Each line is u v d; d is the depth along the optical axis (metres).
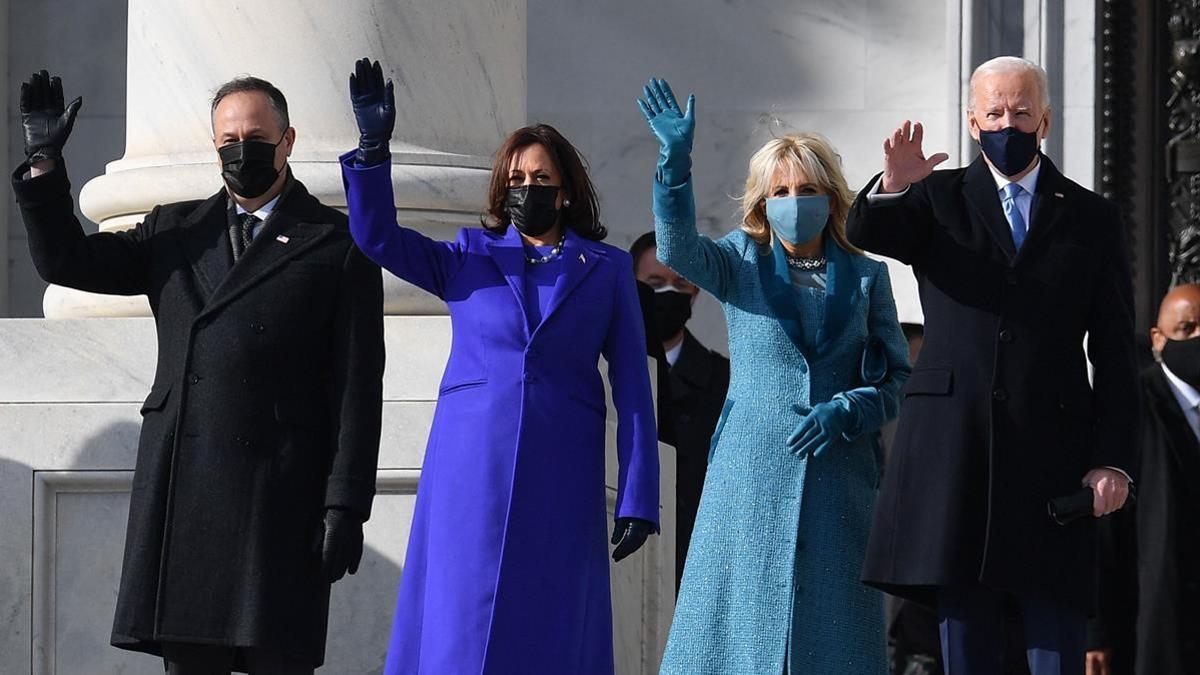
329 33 32.25
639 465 25.61
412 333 30.64
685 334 38.59
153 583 25.53
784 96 48.44
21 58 48.78
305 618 25.56
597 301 25.88
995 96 25.61
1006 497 25.19
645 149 48.56
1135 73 46.69
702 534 27.69
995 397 25.42
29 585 30.12
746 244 28.19
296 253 26.11
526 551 24.97
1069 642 25.45
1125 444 25.28
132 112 33.78
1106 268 25.86
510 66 34.06
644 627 33.81
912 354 40.31
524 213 25.64
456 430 25.44
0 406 30.41
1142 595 35.16
